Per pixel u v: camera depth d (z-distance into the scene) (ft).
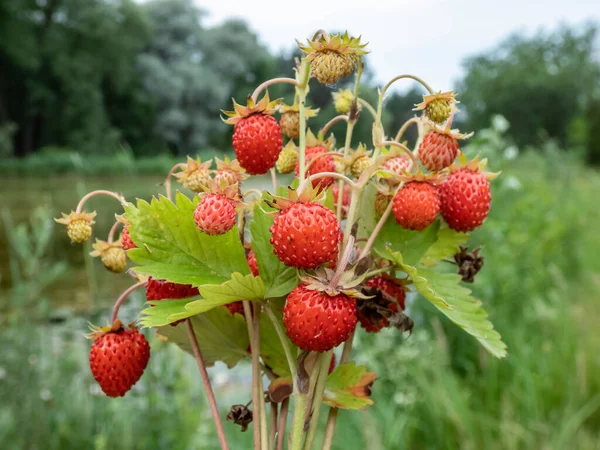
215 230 0.30
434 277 0.37
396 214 0.34
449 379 1.21
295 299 0.30
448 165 0.34
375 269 0.37
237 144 0.34
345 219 0.39
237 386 1.45
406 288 0.37
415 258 0.37
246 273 0.33
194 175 0.36
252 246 0.33
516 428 1.07
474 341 1.40
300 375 0.32
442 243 0.38
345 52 0.32
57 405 1.17
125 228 0.37
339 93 0.43
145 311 0.31
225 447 0.34
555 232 1.99
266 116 0.34
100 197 3.51
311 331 0.30
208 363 0.40
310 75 0.34
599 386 1.25
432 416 1.19
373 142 0.34
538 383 1.22
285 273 0.33
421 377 1.21
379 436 1.08
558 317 1.50
